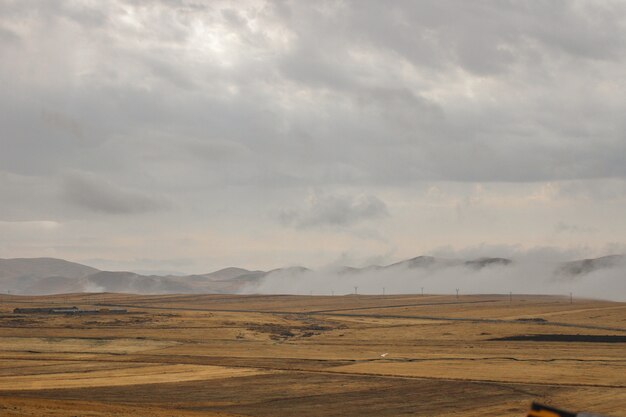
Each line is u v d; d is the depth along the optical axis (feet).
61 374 397.80
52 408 231.30
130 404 289.12
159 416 233.55
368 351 564.71
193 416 242.99
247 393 340.59
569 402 321.32
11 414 207.51
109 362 465.06
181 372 415.03
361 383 377.71
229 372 416.87
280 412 291.79
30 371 411.13
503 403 319.06
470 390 355.97
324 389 356.59
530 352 552.41
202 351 553.23
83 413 224.53
